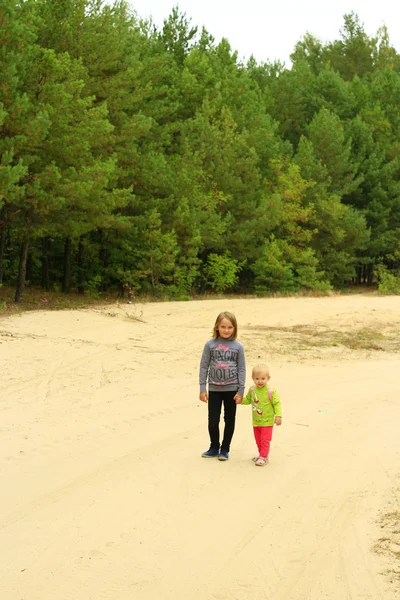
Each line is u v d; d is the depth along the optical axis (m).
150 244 31.00
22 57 21.30
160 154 31.77
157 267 31.25
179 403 10.52
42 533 5.29
